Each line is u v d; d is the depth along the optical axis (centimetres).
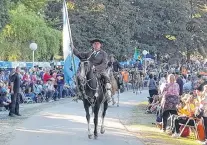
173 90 2303
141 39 9025
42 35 5662
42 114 2869
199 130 2166
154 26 8875
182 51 9238
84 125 2392
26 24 5344
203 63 10206
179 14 9056
